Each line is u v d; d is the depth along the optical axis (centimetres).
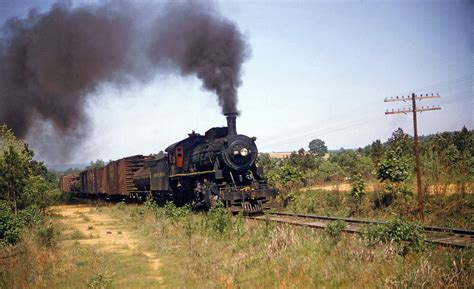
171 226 1591
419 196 1498
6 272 1022
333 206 1888
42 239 1405
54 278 972
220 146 1902
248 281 846
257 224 1359
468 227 1285
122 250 1292
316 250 962
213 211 1616
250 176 1922
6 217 1470
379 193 1741
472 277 707
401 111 1575
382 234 941
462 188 1514
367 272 784
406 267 769
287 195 2134
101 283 892
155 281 917
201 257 1086
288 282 799
